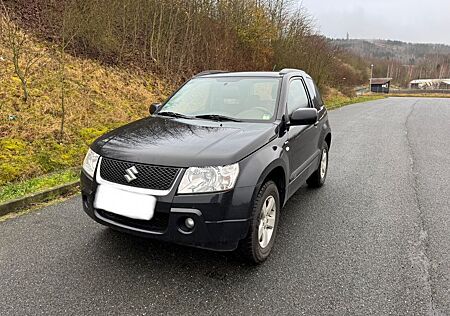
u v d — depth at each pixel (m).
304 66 25.77
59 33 11.62
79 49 11.70
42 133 6.93
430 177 6.39
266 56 21.94
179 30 15.09
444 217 4.58
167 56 14.14
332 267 3.34
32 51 10.03
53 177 5.43
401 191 5.60
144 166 2.95
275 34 22.48
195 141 3.20
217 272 3.21
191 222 2.86
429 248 3.75
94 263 3.30
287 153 3.77
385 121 15.60
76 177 5.52
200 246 2.89
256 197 3.08
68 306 2.70
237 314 2.66
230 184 2.90
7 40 9.66
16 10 11.54
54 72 9.73
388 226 4.29
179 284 3.02
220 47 17.36
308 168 4.80
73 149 6.77
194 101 4.41
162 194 2.85
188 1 15.33
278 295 2.90
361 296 2.91
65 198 4.94
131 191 2.94
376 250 3.69
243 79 4.52
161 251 3.54
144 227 2.97
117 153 3.12
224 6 18.42
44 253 3.46
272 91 4.21
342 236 4.00
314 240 3.90
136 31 13.85
